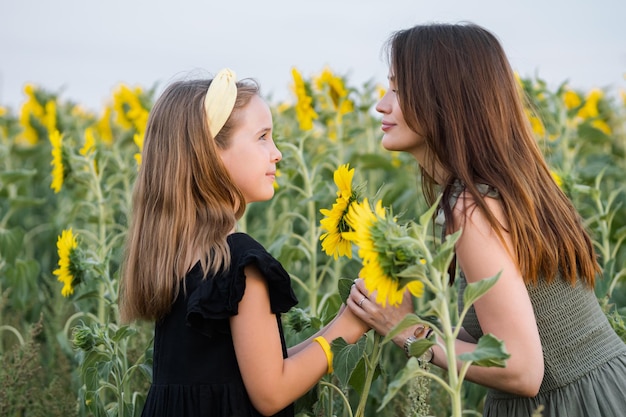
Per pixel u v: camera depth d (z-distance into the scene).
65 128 6.61
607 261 3.59
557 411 2.35
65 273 3.15
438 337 2.37
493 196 2.28
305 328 2.93
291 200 4.82
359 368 2.53
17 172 4.96
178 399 2.33
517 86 2.51
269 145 2.55
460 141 2.37
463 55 2.43
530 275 2.27
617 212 4.46
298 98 4.78
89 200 4.99
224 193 2.44
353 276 4.56
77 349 3.21
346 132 5.20
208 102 2.46
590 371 2.36
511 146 2.41
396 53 2.47
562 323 2.36
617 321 2.94
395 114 2.49
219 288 2.28
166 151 2.46
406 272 1.91
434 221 2.49
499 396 2.45
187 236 2.38
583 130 5.23
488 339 1.89
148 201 2.47
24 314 4.74
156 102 2.55
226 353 2.33
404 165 5.61
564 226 2.39
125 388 3.06
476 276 2.22
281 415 2.41
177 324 2.38
